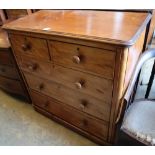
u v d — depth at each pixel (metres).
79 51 0.78
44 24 0.94
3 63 1.41
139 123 0.91
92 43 0.70
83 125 1.23
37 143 1.33
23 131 1.45
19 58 1.18
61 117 1.39
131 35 0.68
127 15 0.95
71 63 0.87
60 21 0.96
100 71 0.78
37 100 1.47
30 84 1.35
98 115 1.04
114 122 0.98
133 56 0.84
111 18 0.92
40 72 1.13
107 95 0.87
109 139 1.15
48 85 1.19
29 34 0.92
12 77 1.50
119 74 0.73
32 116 1.58
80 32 0.76
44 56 0.98
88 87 0.92
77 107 1.13
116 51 0.67
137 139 0.85
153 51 1.01
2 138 1.41
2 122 1.55
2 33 1.42
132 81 0.87
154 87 1.71
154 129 0.87
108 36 0.69
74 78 0.94
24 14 1.44
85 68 0.83
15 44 1.08
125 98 0.80
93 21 0.90
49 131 1.42
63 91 1.11
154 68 1.12
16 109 1.68
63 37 0.78
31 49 1.01
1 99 1.83
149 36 1.18
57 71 1.00
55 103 1.30
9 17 1.57
